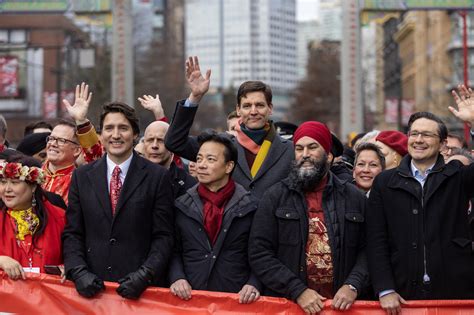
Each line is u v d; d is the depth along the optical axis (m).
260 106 6.26
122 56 23.25
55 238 5.64
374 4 21.81
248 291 5.34
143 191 5.48
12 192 5.55
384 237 5.38
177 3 76.75
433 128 5.35
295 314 5.29
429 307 5.24
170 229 5.52
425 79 48.62
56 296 5.43
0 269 5.49
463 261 5.26
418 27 51.19
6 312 5.45
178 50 73.19
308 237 5.34
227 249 5.46
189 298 5.37
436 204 5.29
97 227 5.45
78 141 6.86
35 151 8.14
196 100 6.03
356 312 5.28
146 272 5.31
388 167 7.60
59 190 6.72
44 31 40.09
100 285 5.33
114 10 22.86
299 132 5.54
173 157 7.02
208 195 5.55
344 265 5.36
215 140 5.56
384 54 64.94
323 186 5.47
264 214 5.40
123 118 5.55
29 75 39.97
